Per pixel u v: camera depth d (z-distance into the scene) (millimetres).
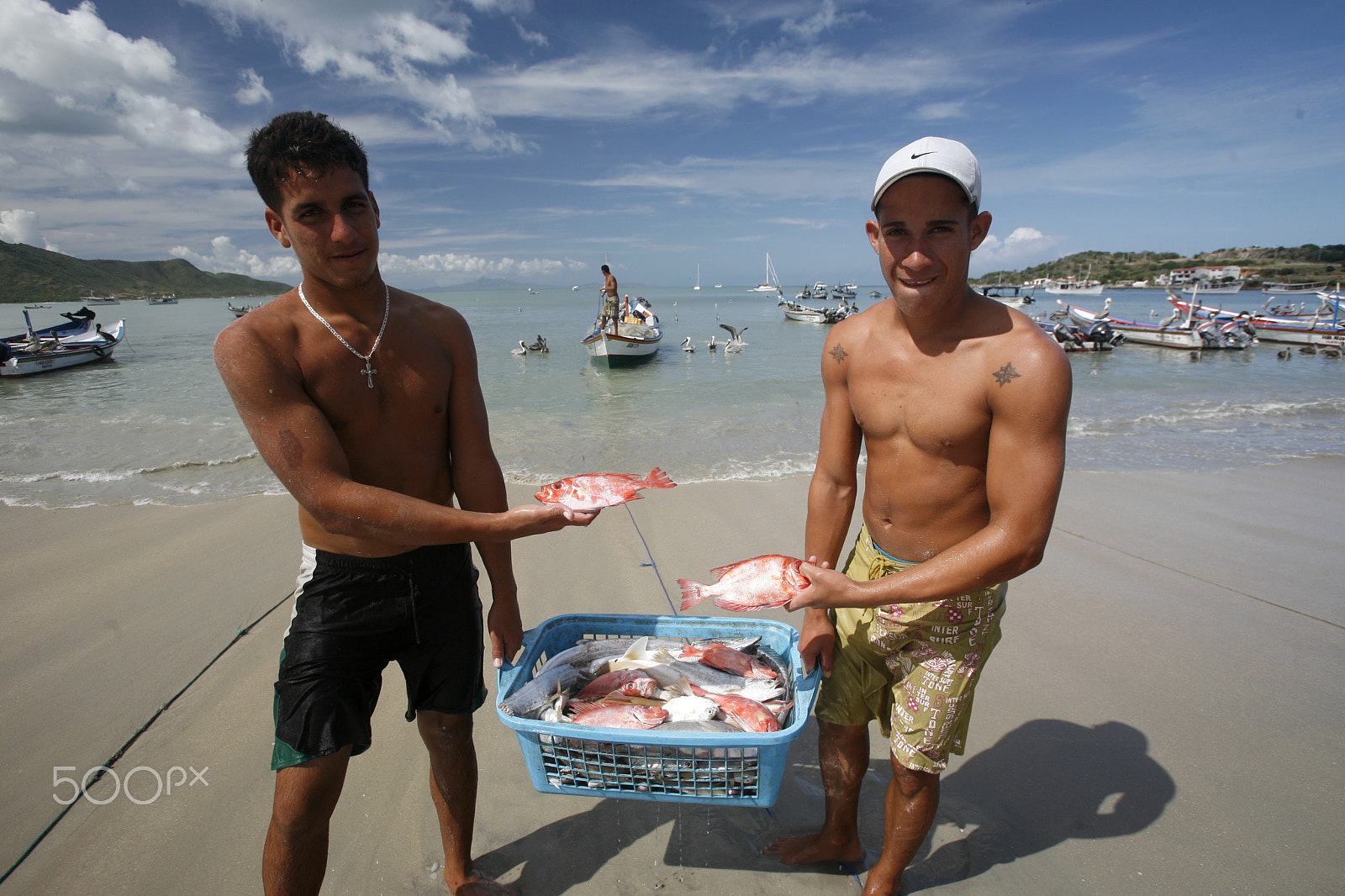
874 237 2104
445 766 2305
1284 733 3238
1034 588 4746
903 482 2176
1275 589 4695
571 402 12672
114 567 5086
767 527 5895
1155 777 2975
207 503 6535
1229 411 11195
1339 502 6480
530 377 16109
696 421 10625
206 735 3262
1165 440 9086
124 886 2455
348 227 1862
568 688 2480
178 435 9609
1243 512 6227
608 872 2533
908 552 2244
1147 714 3404
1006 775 3020
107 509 6348
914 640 2158
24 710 3432
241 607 4480
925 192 1844
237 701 3516
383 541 1937
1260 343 23250
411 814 2814
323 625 2012
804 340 26000
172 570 5043
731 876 2514
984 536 1927
